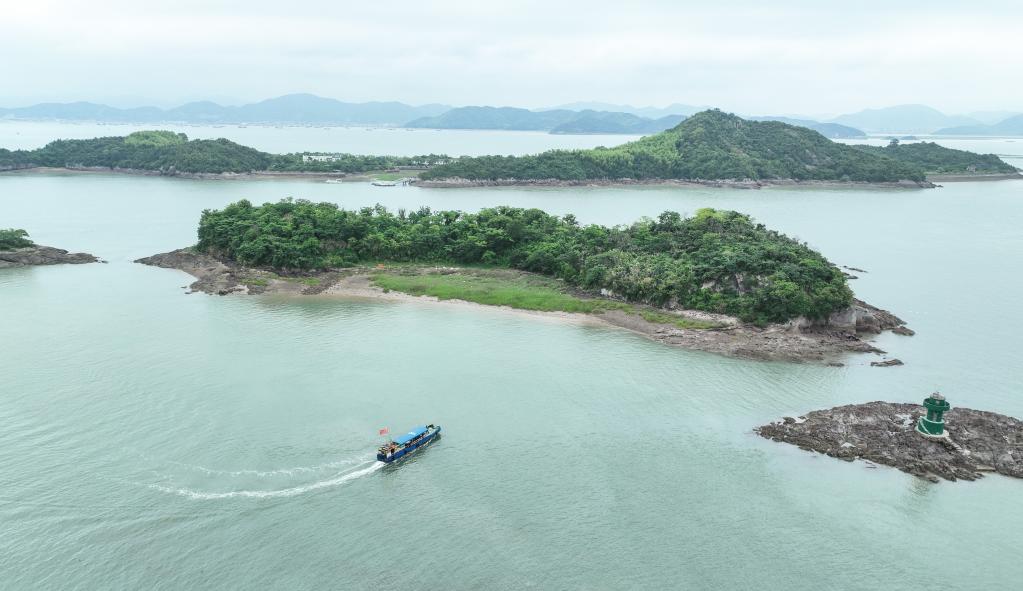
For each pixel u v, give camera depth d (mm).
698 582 58750
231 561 59781
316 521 65312
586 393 94438
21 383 93125
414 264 169750
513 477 73500
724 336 117438
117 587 56594
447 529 64688
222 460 75000
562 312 133375
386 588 57188
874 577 59844
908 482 74000
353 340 114500
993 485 73688
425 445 79500
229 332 117312
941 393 96375
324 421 84062
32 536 62156
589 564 60562
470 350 110875
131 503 67125
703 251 143500
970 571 60812
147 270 165125
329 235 169125
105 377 95625
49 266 167750
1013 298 149125
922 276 169375
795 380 100500
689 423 86125
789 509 68938
